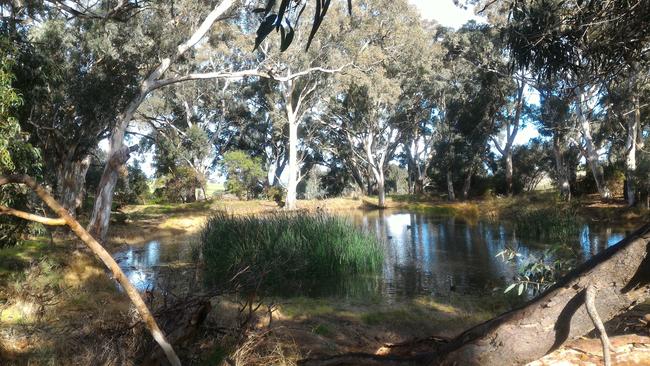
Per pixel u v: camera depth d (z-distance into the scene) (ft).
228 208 119.44
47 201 5.47
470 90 127.54
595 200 100.68
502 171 147.84
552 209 70.74
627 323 14.25
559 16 17.83
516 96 133.59
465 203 132.46
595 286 6.94
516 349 7.26
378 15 100.63
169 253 55.93
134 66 67.15
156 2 60.39
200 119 156.87
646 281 6.79
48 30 52.42
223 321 20.44
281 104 141.08
